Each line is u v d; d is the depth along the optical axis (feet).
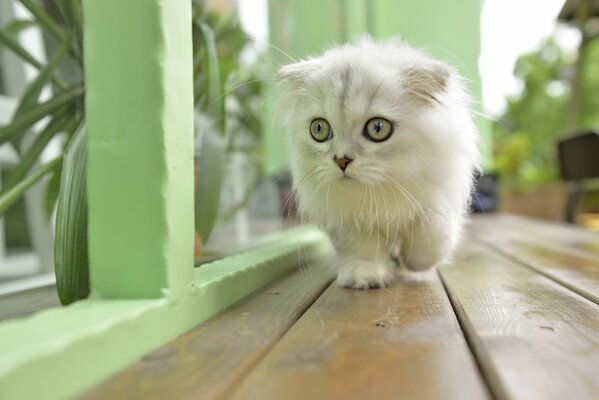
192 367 0.50
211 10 1.56
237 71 1.55
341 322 0.67
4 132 0.97
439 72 0.85
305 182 0.94
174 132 0.61
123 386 0.45
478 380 0.47
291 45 2.56
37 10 1.08
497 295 0.83
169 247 0.60
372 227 0.95
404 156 0.85
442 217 0.94
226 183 2.10
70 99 1.02
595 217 3.24
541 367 0.49
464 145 0.91
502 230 2.22
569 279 0.95
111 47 0.60
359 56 0.91
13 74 1.62
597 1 3.55
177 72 0.62
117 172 0.60
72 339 0.43
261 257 1.01
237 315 0.71
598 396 0.42
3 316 0.76
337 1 2.50
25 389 0.38
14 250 1.85
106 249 0.60
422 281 0.99
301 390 0.44
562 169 2.99
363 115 0.84
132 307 0.55
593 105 4.39
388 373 0.48
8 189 0.95
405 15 2.61
